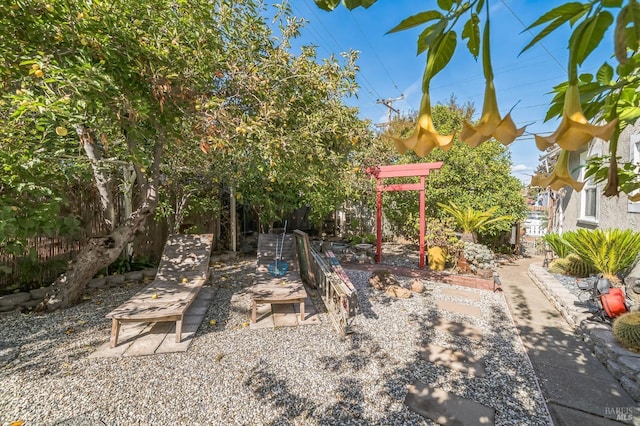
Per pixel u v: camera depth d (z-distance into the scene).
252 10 3.47
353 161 6.80
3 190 3.46
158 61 2.94
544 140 0.53
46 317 3.73
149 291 3.84
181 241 4.89
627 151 4.71
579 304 3.99
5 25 2.32
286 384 2.52
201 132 3.12
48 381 2.51
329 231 11.27
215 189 7.48
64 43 2.67
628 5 0.47
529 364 2.85
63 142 3.70
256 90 3.39
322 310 4.17
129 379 2.55
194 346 3.12
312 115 3.92
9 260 4.08
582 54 0.57
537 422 2.12
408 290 4.88
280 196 8.16
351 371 2.72
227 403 2.29
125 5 2.73
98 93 2.57
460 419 2.15
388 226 10.52
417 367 2.79
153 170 4.34
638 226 4.56
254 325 3.64
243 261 7.29
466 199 7.99
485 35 0.58
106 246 4.14
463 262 6.28
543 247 9.55
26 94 2.54
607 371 2.75
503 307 4.41
